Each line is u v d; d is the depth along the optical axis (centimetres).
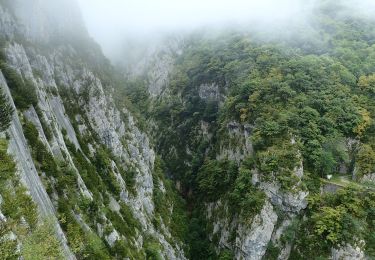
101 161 7431
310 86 8862
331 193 7300
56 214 4653
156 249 7469
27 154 4591
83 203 5556
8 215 3216
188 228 9562
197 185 10431
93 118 8206
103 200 6638
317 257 6806
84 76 8544
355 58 9819
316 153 7619
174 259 8281
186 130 12431
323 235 6938
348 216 6725
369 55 9869
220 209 8931
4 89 4634
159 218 8862
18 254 2881
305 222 7275
